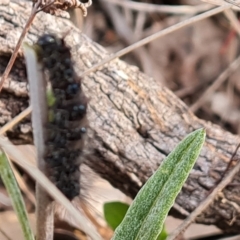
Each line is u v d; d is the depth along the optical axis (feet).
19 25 0.93
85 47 0.95
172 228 1.01
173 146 0.96
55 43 0.86
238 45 1.40
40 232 0.87
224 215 0.96
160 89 0.98
